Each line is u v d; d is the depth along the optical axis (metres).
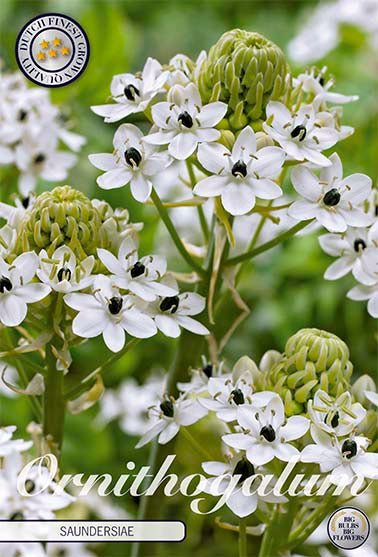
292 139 0.51
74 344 0.52
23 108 0.62
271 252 0.86
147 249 0.74
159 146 0.52
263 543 0.52
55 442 0.53
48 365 0.52
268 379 0.51
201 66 0.52
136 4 1.09
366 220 0.51
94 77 0.73
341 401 0.50
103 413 0.73
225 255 0.53
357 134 0.82
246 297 0.84
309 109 0.51
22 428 0.70
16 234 0.51
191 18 1.09
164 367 0.79
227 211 0.51
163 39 1.07
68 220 0.50
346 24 0.86
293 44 0.87
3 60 0.71
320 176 0.51
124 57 0.73
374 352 0.79
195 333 0.53
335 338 0.51
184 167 0.59
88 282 0.50
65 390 0.55
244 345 0.82
